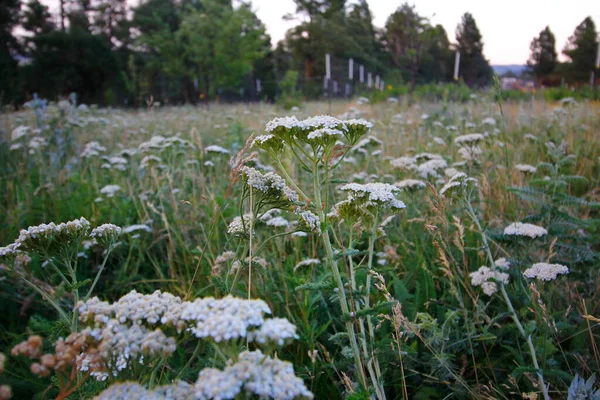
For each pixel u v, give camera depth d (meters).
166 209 5.57
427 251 4.22
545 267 3.01
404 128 9.59
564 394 2.82
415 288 3.80
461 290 3.76
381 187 2.89
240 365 1.40
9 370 3.06
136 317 1.63
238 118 14.07
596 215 5.27
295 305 3.61
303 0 63.66
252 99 52.06
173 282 4.19
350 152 6.68
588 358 2.97
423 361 3.10
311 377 2.81
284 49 71.00
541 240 3.87
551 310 3.33
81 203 5.91
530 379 2.70
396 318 2.51
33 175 7.20
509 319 3.47
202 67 36.28
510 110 10.74
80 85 42.84
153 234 4.94
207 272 4.10
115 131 11.41
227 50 35.97
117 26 70.06
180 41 38.38
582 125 8.09
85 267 4.74
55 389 2.78
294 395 1.37
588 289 3.69
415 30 30.23
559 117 9.06
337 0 64.38
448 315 3.11
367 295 2.69
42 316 3.97
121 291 4.25
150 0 63.78
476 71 61.06
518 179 5.48
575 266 3.72
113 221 5.27
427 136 8.65
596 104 13.18
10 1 49.00
